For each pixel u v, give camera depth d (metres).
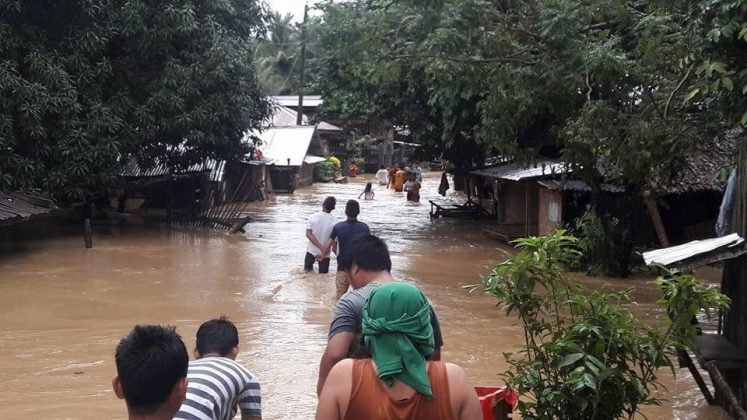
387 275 4.59
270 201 33.03
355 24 14.38
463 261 16.98
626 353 4.85
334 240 11.16
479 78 13.47
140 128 20.00
